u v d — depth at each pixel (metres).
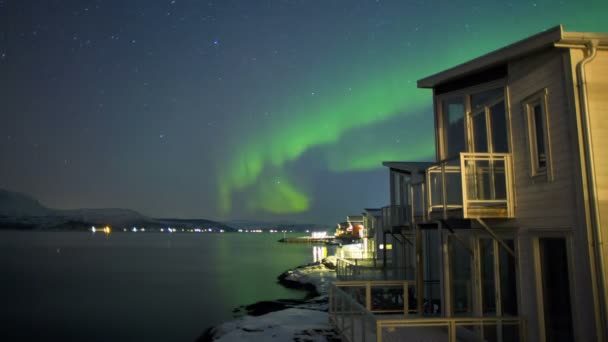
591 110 7.29
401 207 19.75
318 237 170.00
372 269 21.67
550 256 8.17
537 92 8.51
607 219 7.02
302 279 36.81
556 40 7.59
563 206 7.66
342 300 12.20
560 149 7.78
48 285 41.41
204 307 29.33
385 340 10.66
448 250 12.08
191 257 83.19
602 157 7.18
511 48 9.03
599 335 6.79
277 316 17.09
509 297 9.48
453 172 11.70
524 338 8.66
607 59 7.51
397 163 20.44
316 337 12.98
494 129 10.41
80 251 102.56
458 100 12.02
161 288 39.31
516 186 9.22
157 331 22.45
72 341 20.53
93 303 31.41
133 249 115.50
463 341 11.11
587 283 7.04
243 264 65.88
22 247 116.00
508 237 9.41
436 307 15.40
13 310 28.69
